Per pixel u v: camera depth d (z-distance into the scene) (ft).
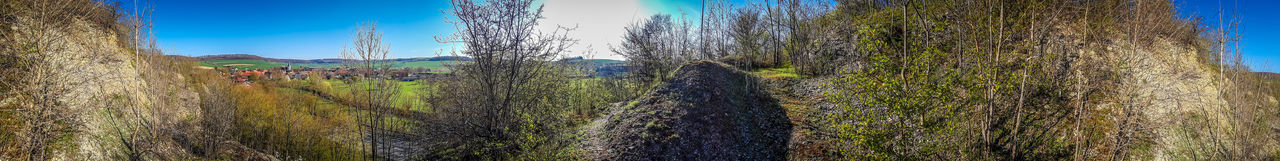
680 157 54.08
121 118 54.70
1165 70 51.98
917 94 41.52
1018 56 48.93
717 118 65.46
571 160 55.62
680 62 128.67
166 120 60.34
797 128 64.03
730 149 58.08
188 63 111.34
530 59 47.91
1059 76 53.67
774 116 70.69
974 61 44.62
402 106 81.87
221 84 107.34
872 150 43.83
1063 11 57.47
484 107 48.08
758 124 67.51
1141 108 46.78
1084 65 53.31
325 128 90.43
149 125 58.39
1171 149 42.63
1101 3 61.67
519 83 48.57
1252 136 40.91
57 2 50.14
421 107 81.61
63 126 44.55
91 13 59.77
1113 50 55.21
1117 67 51.98
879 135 42.96
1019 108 43.62
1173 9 61.67
